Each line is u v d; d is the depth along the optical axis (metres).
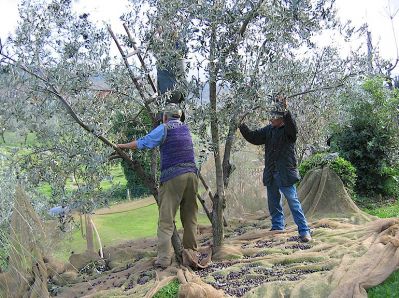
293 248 6.40
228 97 5.89
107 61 5.55
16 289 5.84
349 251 5.76
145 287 5.61
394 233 6.05
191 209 6.28
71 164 5.86
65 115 5.77
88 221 7.66
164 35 5.74
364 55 6.89
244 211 9.32
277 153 6.84
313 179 8.38
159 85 6.23
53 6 5.37
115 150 5.94
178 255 6.26
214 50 5.57
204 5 5.45
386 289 4.78
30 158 5.92
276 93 6.03
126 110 6.42
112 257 7.24
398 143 9.37
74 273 6.79
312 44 6.03
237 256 6.32
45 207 6.36
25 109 5.45
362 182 9.59
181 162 5.94
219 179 6.51
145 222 10.23
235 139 7.66
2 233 5.78
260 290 5.01
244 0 5.63
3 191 5.90
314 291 4.83
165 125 5.90
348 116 9.33
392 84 9.87
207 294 5.02
